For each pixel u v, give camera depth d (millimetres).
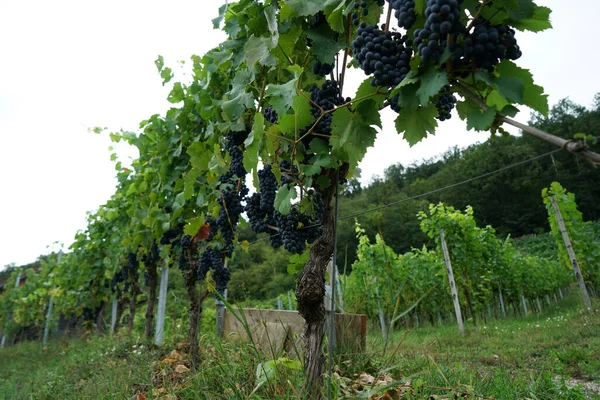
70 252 12742
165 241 5273
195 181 4395
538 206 46094
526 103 1594
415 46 1664
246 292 4797
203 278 4457
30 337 19375
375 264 12125
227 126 3363
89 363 6078
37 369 7414
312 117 2352
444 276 12297
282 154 2596
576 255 13172
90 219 11062
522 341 7125
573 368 5043
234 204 3959
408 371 3234
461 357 5441
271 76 3037
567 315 10031
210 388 2971
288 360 2551
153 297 7367
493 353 6008
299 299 2318
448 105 1915
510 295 15703
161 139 5375
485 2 1444
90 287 11641
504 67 1604
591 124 42406
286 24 2463
